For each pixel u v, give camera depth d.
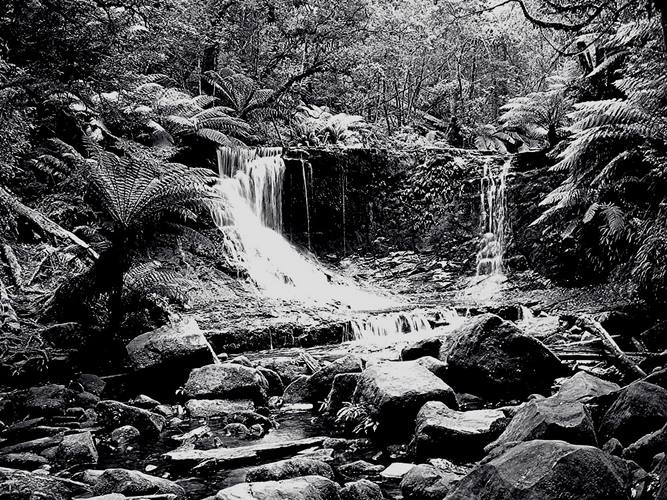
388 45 18.16
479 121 21.02
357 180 14.59
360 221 14.65
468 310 10.05
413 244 14.45
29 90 7.17
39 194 10.29
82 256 7.77
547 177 13.08
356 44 16.62
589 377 4.26
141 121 12.28
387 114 19.98
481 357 5.75
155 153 7.21
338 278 13.16
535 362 5.75
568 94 14.90
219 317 8.90
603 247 11.42
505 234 13.39
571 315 8.63
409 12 19.08
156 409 5.49
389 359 7.14
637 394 3.56
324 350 8.06
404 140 17.81
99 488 3.49
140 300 6.96
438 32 19.25
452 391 4.86
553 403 3.62
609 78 12.77
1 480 3.35
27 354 6.34
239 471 3.98
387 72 19.72
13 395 5.46
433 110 22.41
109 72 7.69
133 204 6.57
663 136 8.60
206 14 14.71
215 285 10.55
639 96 8.77
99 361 6.68
